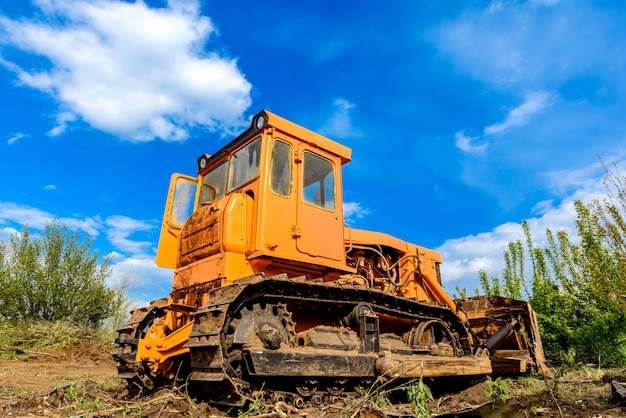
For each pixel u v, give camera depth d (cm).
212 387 416
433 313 688
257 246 504
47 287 1337
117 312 1456
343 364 468
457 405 515
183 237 597
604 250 863
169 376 545
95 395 529
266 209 523
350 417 397
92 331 1362
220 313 411
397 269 776
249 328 426
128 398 542
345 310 559
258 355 399
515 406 429
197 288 529
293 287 484
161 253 669
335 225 598
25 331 1243
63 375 805
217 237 517
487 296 865
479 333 852
